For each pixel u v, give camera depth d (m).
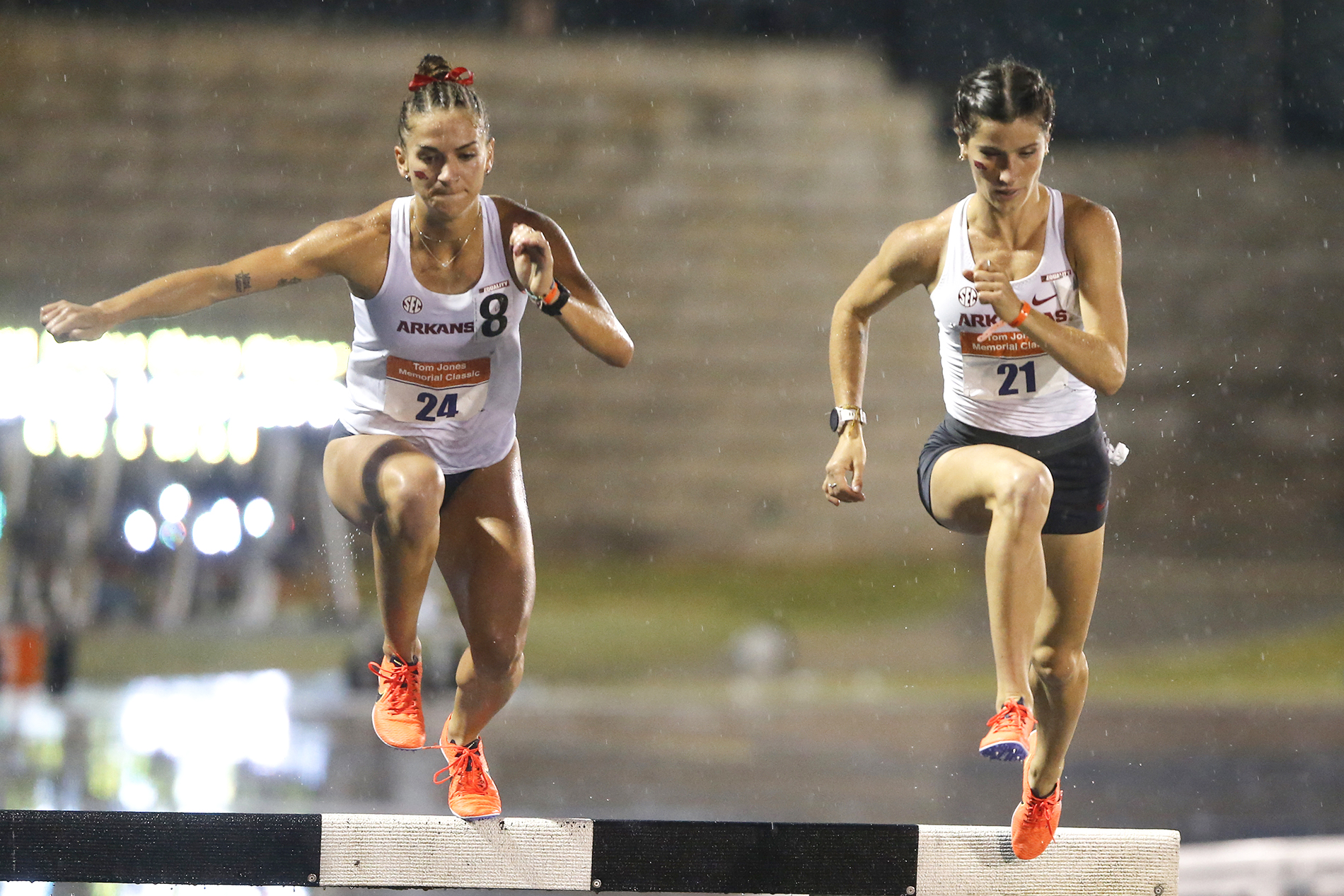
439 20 87.81
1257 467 77.62
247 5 83.31
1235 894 20.06
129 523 42.06
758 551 75.69
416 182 12.57
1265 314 80.31
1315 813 31.23
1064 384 13.69
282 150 76.56
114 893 19.45
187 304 12.73
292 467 43.62
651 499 76.50
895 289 14.09
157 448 42.16
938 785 32.91
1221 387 79.12
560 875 14.10
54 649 40.56
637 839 14.16
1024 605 12.68
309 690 43.53
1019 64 12.43
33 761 29.91
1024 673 12.68
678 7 88.69
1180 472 77.50
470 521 14.06
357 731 36.34
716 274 80.06
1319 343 80.00
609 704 44.94
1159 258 81.25
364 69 78.50
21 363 41.03
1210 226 81.75
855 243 81.06
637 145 81.19
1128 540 75.25
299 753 32.53
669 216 80.62
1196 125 88.19
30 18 76.00
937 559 75.19
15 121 74.62
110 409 41.66
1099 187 82.62
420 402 13.66
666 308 79.50
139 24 77.25
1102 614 63.66
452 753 14.45
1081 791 33.47
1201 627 61.34
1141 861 14.40
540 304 12.57
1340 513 76.69
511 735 38.97
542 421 77.19
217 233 75.38
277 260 12.93
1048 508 13.27
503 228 13.22
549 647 56.88
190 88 76.56
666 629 61.44
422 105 12.50
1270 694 48.94
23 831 13.76
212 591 43.81
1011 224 13.16
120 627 42.09
